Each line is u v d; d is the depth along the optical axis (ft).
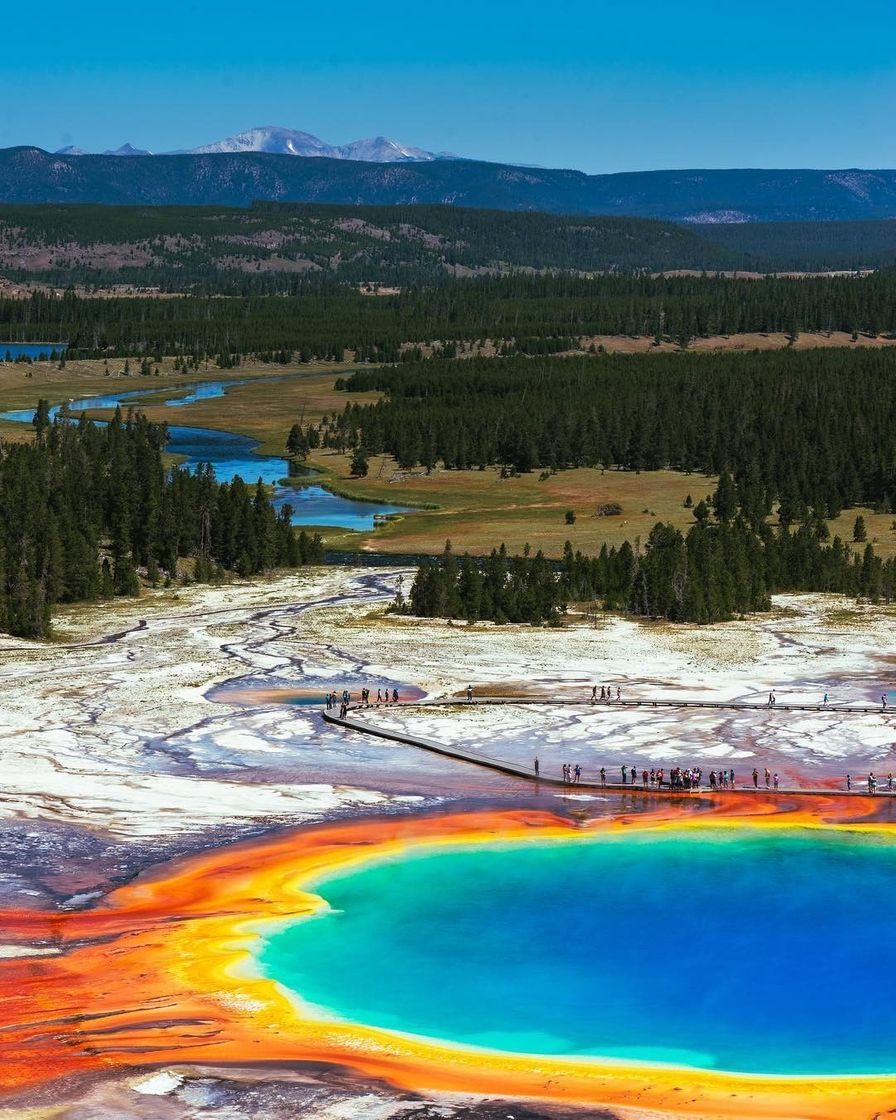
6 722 342.23
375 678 401.90
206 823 268.41
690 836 263.49
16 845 251.60
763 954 206.18
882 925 217.77
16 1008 184.85
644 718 355.15
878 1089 166.09
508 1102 160.15
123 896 229.45
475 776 305.94
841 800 289.12
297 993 192.44
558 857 250.37
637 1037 179.52
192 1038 176.14
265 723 347.15
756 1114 159.33
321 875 240.12
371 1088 162.91
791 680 403.13
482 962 203.41
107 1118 153.58
